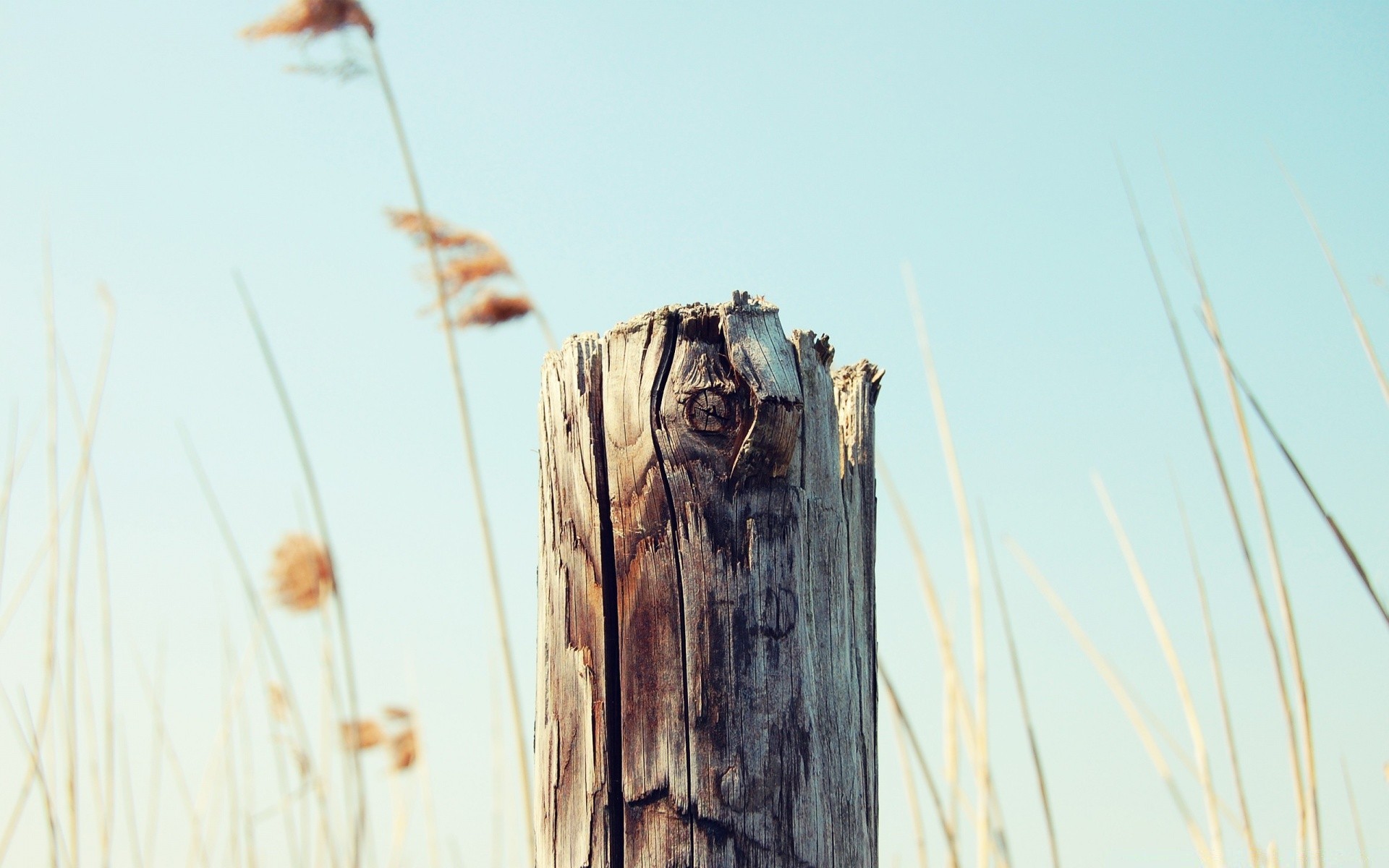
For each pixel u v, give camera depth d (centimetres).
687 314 122
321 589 276
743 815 118
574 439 123
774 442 120
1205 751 160
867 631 126
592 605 121
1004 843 171
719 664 119
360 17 273
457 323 270
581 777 120
